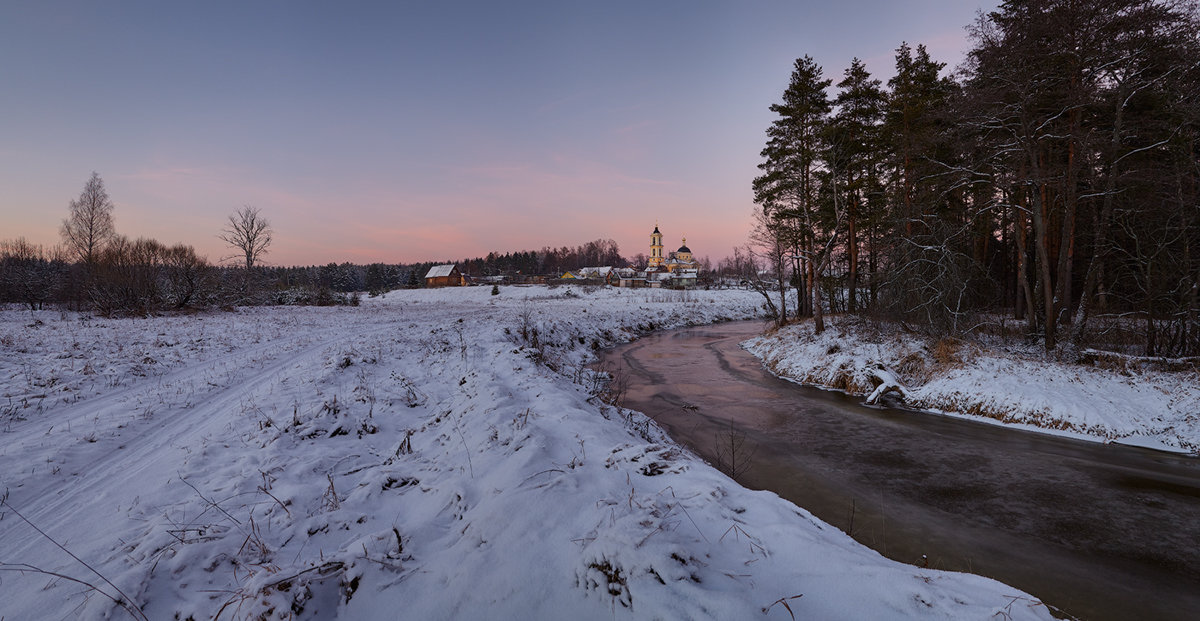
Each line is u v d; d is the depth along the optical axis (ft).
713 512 13.12
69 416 28.07
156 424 27.37
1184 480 27.55
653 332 112.57
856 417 41.14
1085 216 62.34
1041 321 53.67
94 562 13.00
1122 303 55.16
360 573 10.75
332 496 17.34
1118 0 42.63
